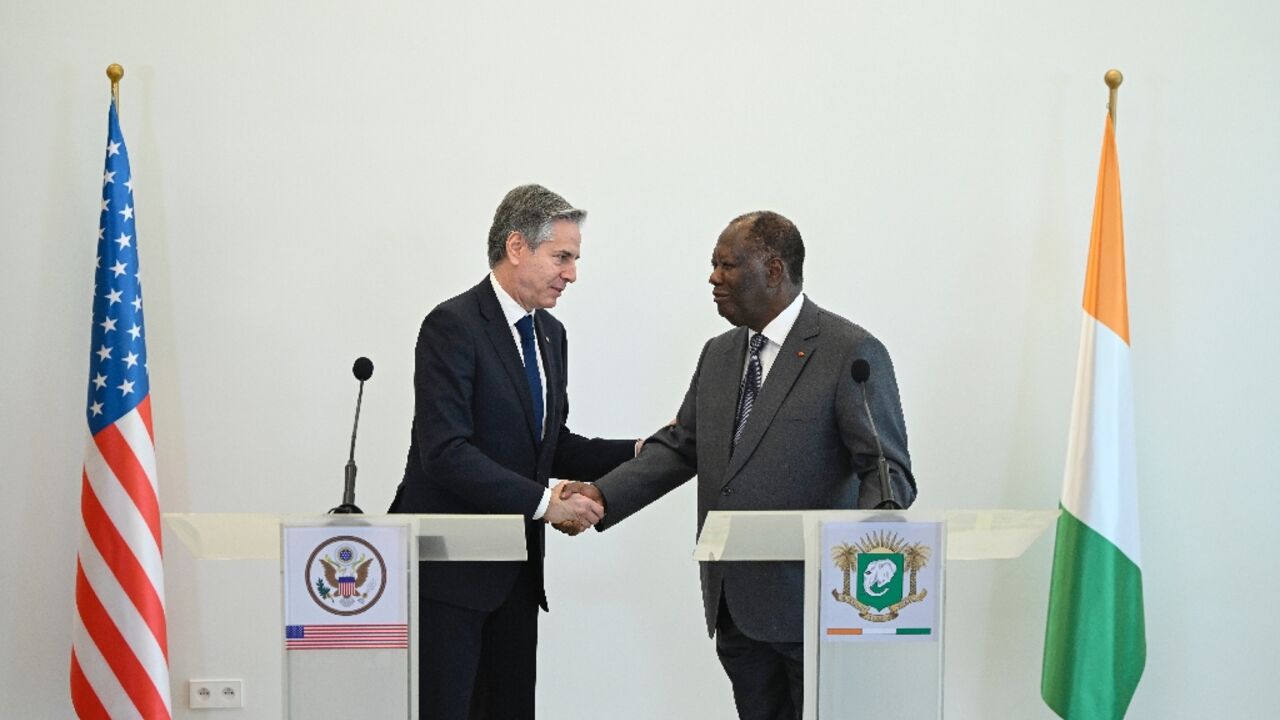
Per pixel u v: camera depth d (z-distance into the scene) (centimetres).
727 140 422
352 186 416
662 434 381
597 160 420
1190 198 426
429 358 338
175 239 413
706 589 351
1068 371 427
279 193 415
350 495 296
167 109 412
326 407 418
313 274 416
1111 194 400
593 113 420
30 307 411
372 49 416
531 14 418
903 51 424
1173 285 426
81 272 412
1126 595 392
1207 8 426
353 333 418
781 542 294
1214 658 429
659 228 422
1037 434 428
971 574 429
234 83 414
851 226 424
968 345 427
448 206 418
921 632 283
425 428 336
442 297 418
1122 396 394
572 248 347
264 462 417
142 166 412
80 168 411
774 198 423
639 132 421
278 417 417
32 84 410
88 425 385
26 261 410
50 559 412
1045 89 425
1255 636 429
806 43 423
